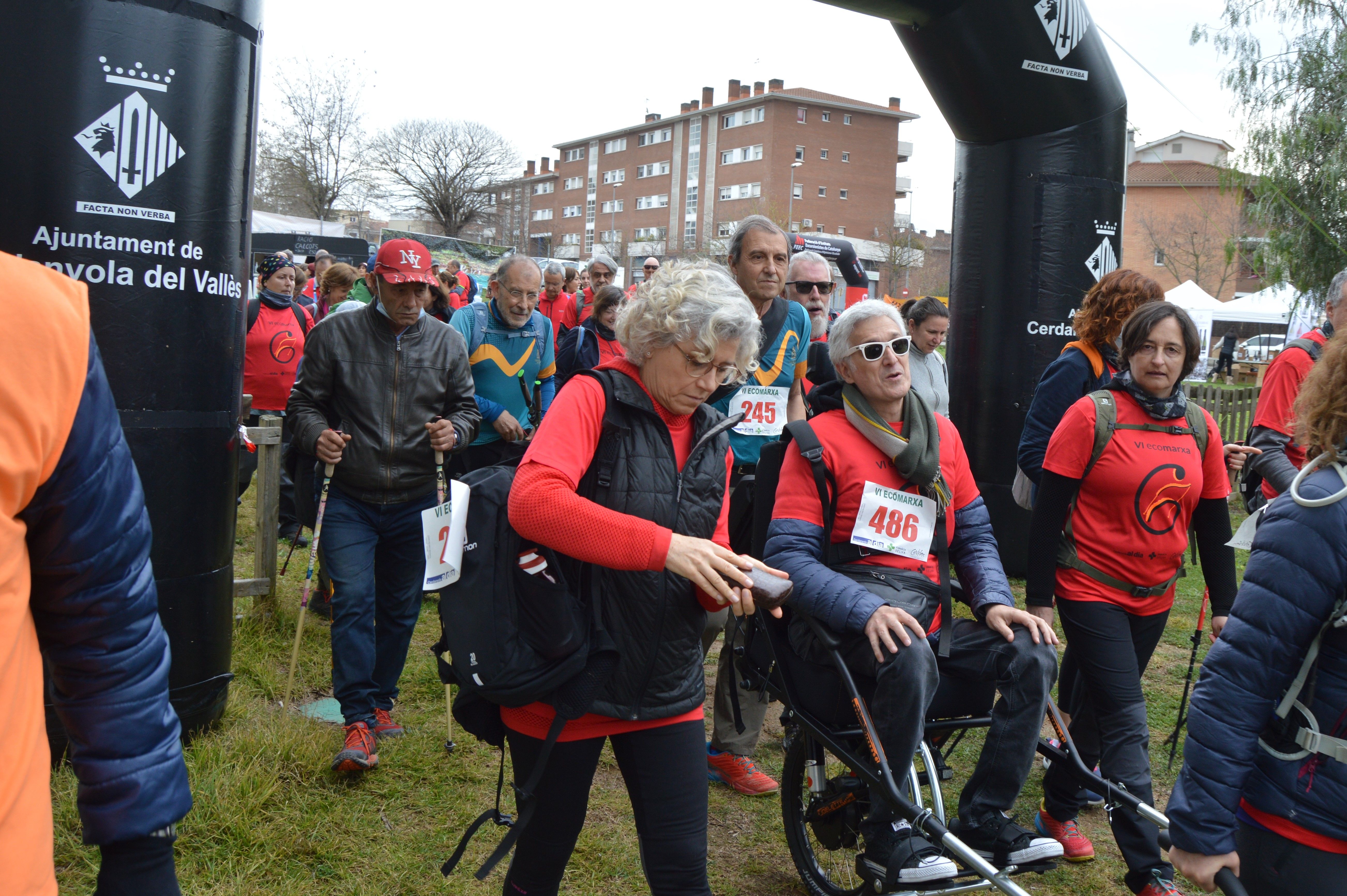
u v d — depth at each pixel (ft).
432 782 12.22
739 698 12.62
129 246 10.94
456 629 7.02
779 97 237.25
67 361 3.76
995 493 23.20
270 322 24.97
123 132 10.79
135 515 4.12
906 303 22.04
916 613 9.55
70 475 3.82
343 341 12.58
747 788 12.76
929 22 20.98
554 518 6.44
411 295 12.52
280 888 9.69
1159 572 10.37
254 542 23.21
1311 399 5.84
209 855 10.02
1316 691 5.65
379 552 13.24
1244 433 42.11
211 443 11.97
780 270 13.73
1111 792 9.14
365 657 12.37
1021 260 22.44
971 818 9.19
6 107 10.27
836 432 10.00
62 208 10.53
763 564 7.06
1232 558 10.84
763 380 13.82
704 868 7.16
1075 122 22.02
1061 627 19.80
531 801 6.72
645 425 7.04
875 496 9.75
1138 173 164.96
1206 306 103.65
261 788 11.25
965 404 23.62
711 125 257.75
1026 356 22.65
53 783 10.66
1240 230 44.37
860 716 8.83
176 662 11.84
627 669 6.94
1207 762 5.80
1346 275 13.17
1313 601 5.55
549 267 31.37
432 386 12.94
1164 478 10.12
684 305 6.76
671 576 7.01
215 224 11.66
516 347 18.30
